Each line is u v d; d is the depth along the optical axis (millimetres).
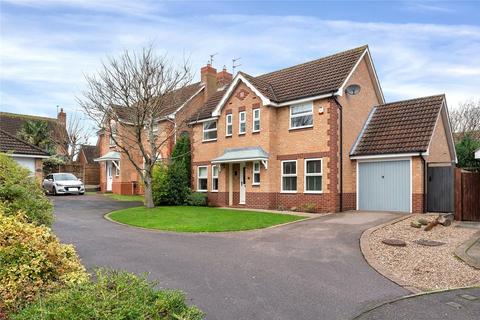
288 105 19969
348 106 19109
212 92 29891
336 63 20438
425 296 6828
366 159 18547
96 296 3850
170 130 26094
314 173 18703
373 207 18375
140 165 31203
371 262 9219
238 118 21984
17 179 8062
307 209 18234
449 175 16562
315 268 8766
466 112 42125
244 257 9727
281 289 7281
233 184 22531
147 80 19719
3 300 4543
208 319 5809
